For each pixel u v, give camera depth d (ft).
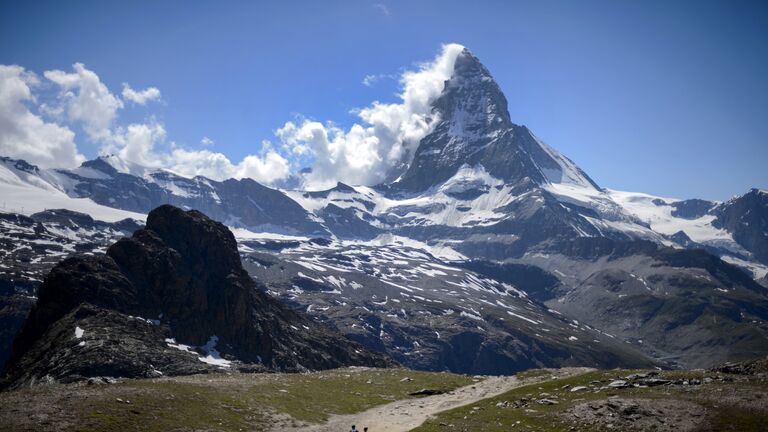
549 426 315.99
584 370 442.09
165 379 395.96
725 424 287.69
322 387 423.64
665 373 384.06
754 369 363.56
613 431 298.76
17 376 599.16
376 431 328.08
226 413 324.19
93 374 547.90
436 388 437.17
